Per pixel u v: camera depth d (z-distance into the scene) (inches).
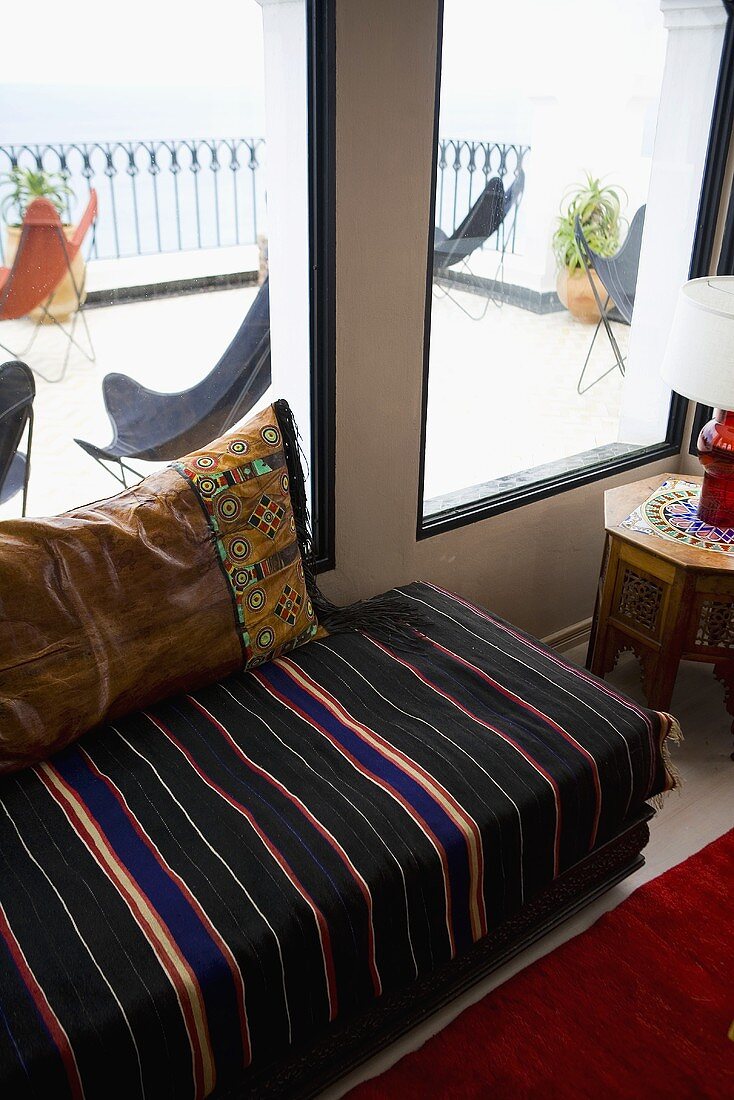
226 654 72.0
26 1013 49.1
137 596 66.5
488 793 64.5
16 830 59.3
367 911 57.7
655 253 102.9
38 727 62.3
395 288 79.8
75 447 72.3
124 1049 49.8
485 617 84.7
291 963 55.1
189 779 63.8
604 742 70.0
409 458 87.9
